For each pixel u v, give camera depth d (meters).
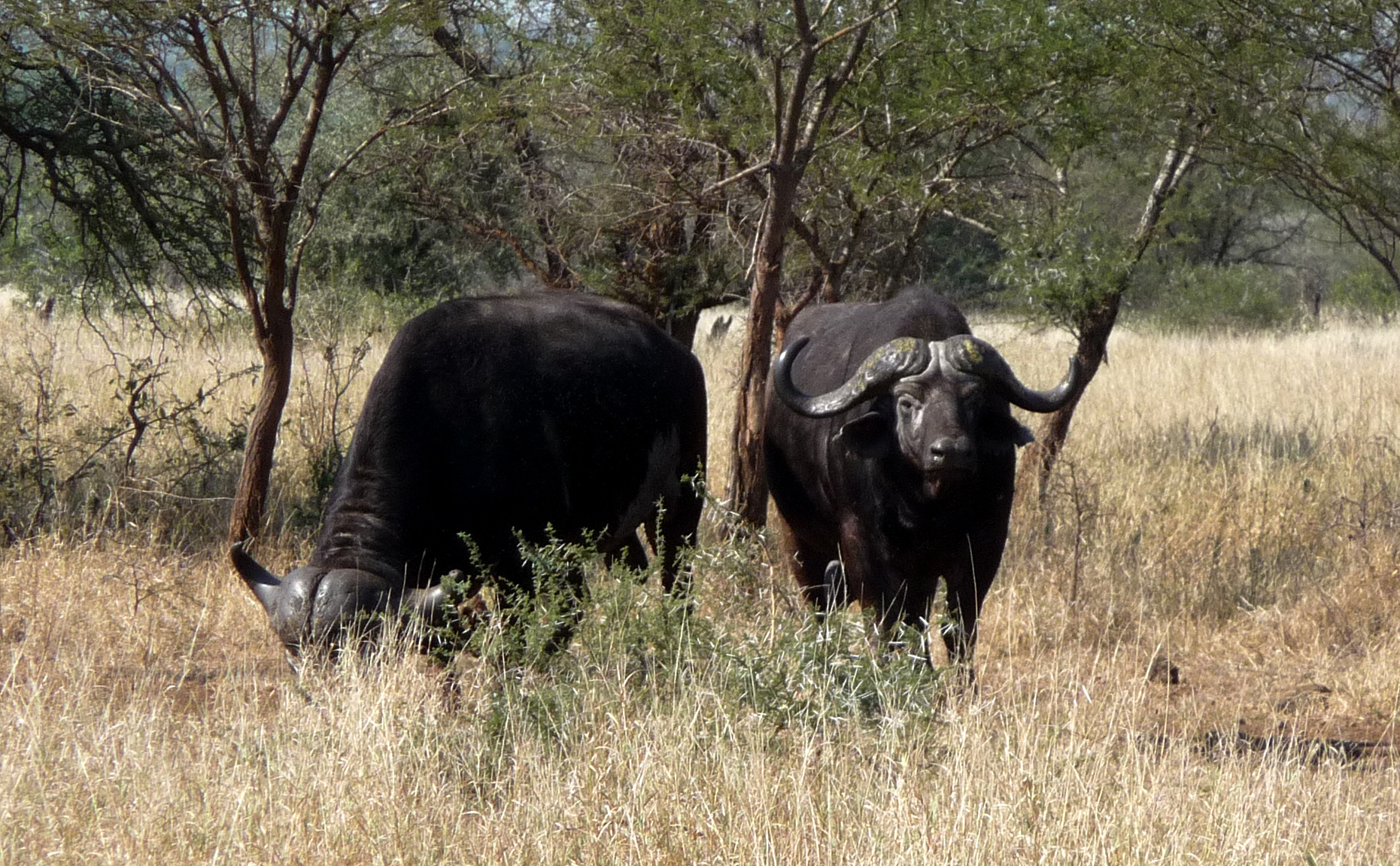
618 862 16.58
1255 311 110.94
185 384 51.72
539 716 20.05
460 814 17.75
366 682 19.88
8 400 41.19
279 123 32.47
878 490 24.72
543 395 24.95
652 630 21.55
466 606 23.00
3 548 33.03
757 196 37.56
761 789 17.72
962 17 30.64
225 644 28.53
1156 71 32.84
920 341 23.66
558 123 35.38
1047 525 36.44
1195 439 53.25
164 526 34.97
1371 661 28.84
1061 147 35.38
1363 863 17.58
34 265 74.31
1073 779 18.50
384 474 23.56
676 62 31.30
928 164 37.94
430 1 31.23
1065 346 82.94
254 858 16.56
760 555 25.08
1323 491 42.75
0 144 42.12
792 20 31.27
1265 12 33.62
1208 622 32.41
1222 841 17.38
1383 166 34.97
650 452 27.78
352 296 79.25
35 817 17.31
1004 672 27.58
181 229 38.31
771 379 27.61
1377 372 75.94
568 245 45.16
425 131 36.75
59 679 24.47
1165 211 41.34
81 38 30.14
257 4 30.72
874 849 16.59
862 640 22.12
